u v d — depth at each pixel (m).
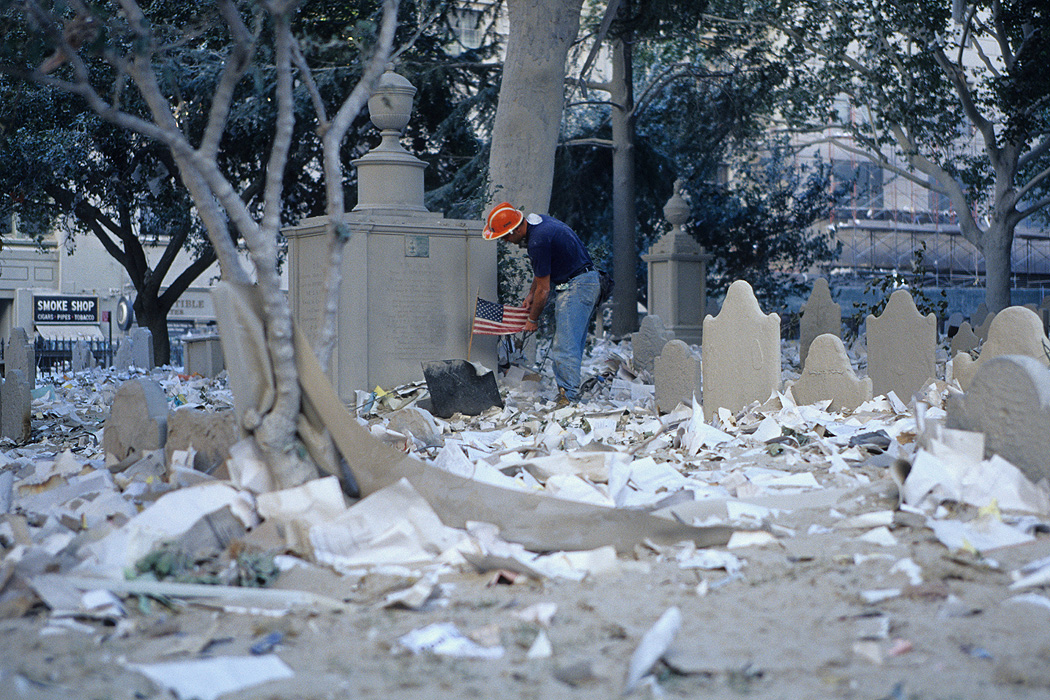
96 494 6.74
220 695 3.75
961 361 10.92
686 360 12.75
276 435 6.33
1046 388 6.33
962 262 67.06
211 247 34.47
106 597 4.80
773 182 48.44
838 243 46.72
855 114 63.97
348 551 5.75
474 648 4.24
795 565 5.34
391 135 14.29
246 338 6.42
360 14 24.91
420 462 6.44
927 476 6.27
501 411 12.60
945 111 35.78
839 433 9.48
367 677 3.94
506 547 5.81
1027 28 33.16
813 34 35.41
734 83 36.72
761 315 11.20
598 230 40.62
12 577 4.92
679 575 5.27
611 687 3.79
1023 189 34.91
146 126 5.93
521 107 19.95
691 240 28.72
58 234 54.88
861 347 22.53
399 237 13.59
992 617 4.41
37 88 22.11
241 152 32.06
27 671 3.96
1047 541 5.55
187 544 5.66
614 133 35.06
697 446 9.09
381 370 13.50
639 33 28.56
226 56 22.73
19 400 12.45
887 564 5.27
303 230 13.80
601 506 6.19
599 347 26.75
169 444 7.72
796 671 3.89
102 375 26.52
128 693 3.74
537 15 19.94
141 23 6.31
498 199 19.97
